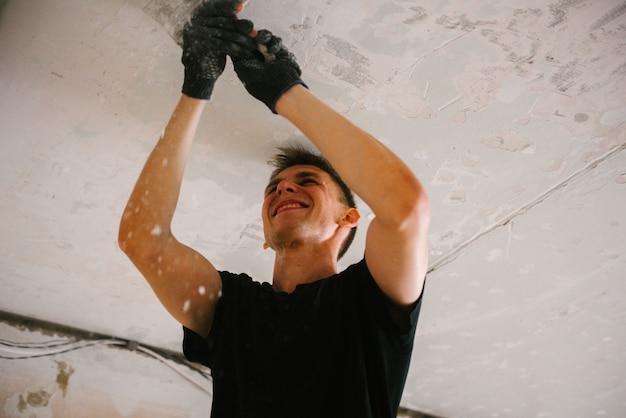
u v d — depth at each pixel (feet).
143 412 10.16
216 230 8.17
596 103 6.79
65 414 9.74
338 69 6.56
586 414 11.44
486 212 8.00
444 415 11.59
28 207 7.89
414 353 10.27
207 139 7.17
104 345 9.80
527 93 6.72
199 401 10.38
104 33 6.27
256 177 7.55
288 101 4.98
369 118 7.02
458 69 6.54
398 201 4.20
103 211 7.91
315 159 6.80
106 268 8.70
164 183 5.34
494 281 8.95
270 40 5.18
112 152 7.27
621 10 6.05
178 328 9.72
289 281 5.67
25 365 9.72
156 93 6.72
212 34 5.21
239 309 5.11
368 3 6.05
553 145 7.21
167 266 5.22
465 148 7.24
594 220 8.05
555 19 6.15
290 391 4.42
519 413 11.50
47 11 6.15
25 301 9.34
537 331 9.76
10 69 6.54
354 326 4.63
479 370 10.56
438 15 6.13
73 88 6.70
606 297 9.09
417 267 4.48
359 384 4.33
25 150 7.27
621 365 10.33
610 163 7.39
